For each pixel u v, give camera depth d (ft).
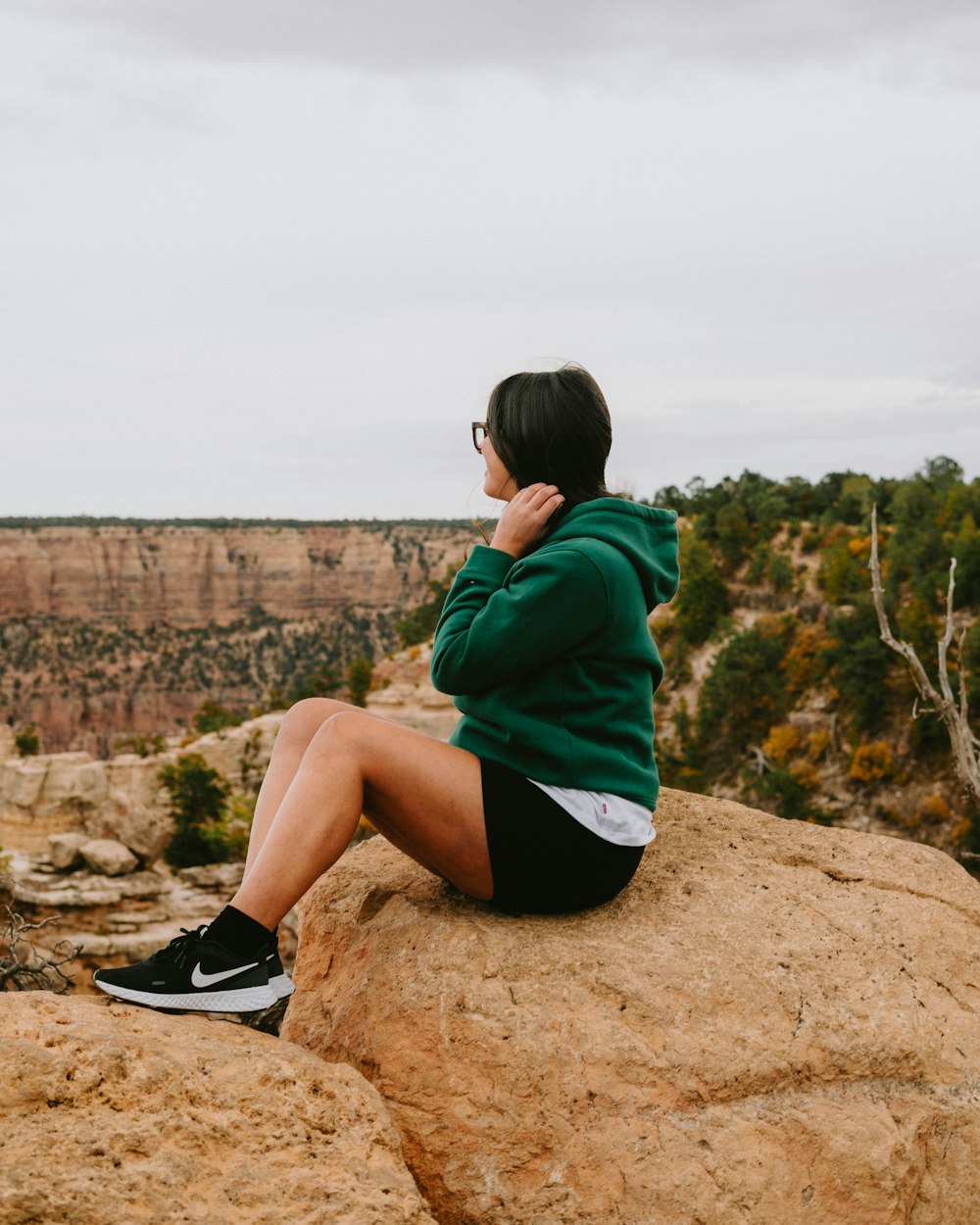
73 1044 7.78
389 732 9.71
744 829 13.83
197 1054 8.23
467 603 10.03
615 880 10.51
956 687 219.00
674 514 10.85
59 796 162.71
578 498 10.53
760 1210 8.98
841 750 246.68
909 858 13.25
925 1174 9.80
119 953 121.49
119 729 512.63
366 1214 7.61
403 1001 9.96
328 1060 10.26
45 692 504.02
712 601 317.63
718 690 276.00
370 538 583.99
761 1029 9.89
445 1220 9.02
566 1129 9.12
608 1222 8.82
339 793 9.37
